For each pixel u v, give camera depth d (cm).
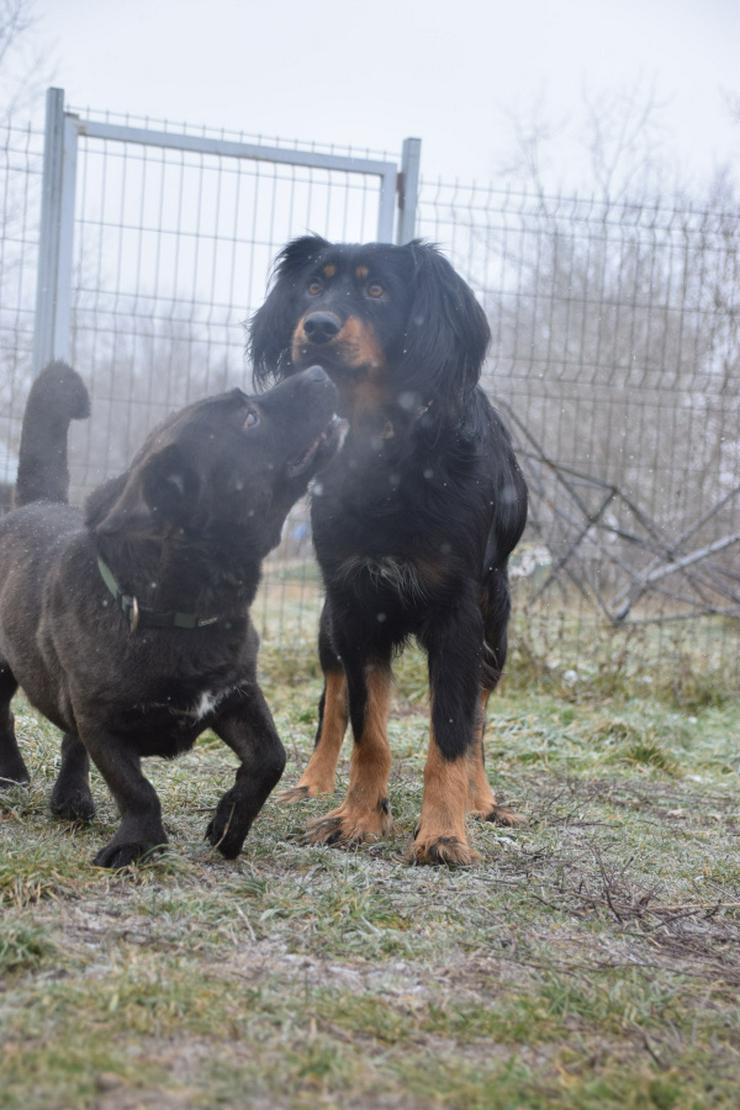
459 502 243
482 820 262
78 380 272
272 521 223
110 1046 158
